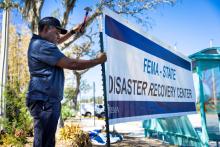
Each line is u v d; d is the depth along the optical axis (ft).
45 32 8.86
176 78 22.63
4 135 26.71
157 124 36.45
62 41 10.73
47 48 8.26
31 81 8.36
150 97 17.26
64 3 37.32
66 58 8.38
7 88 27.25
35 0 34.81
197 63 27.61
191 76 26.81
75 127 27.37
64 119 34.60
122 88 13.69
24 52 65.98
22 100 26.58
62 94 8.67
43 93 8.12
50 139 8.21
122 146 31.60
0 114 26.81
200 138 27.07
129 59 14.70
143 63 16.63
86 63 8.68
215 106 27.20
